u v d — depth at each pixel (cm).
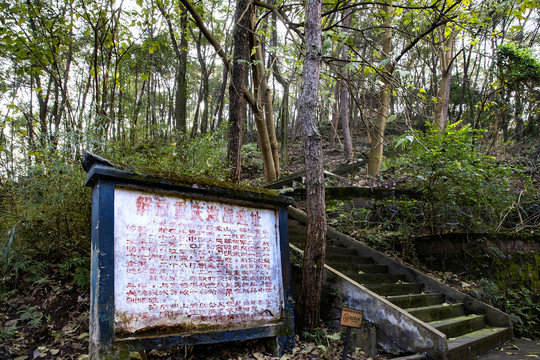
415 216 751
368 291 435
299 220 733
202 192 373
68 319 394
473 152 629
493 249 637
